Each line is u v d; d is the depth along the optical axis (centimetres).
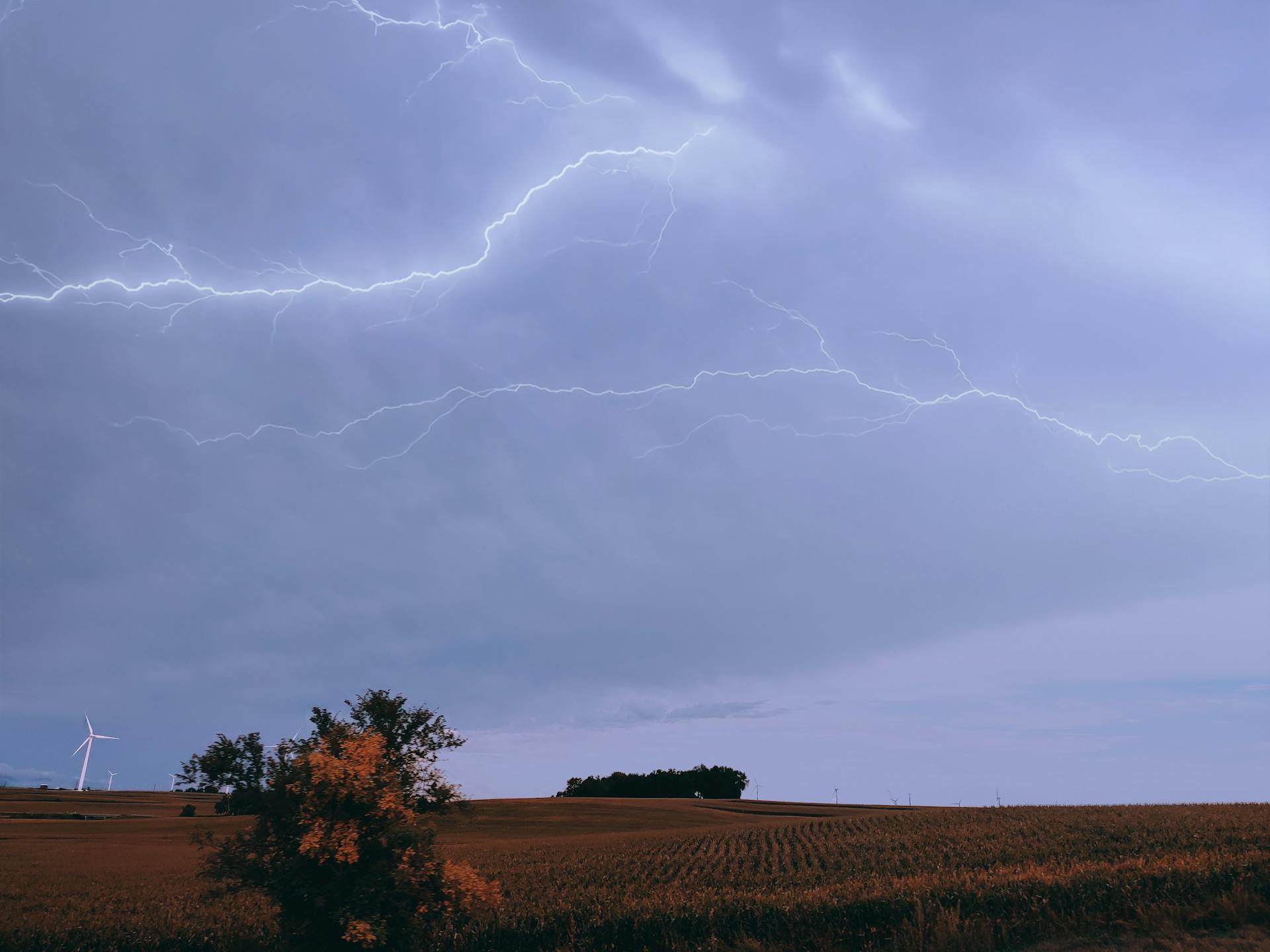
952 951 1182
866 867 2259
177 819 6538
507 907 1560
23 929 1570
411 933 1097
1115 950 1145
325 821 1058
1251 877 1352
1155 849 2100
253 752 1120
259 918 1612
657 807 7294
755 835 3759
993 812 3906
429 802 1211
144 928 1565
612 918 1445
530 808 6875
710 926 1393
